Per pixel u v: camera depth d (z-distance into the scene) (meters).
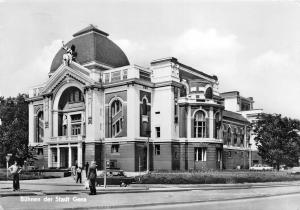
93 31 61.78
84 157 57.12
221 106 60.41
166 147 55.94
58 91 62.38
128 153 53.38
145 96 56.59
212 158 57.34
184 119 57.84
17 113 79.12
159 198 22.53
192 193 26.42
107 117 56.72
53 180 41.50
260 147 56.56
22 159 63.31
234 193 26.77
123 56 64.62
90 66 58.84
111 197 22.83
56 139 60.31
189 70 65.25
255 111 84.75
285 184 36.62
